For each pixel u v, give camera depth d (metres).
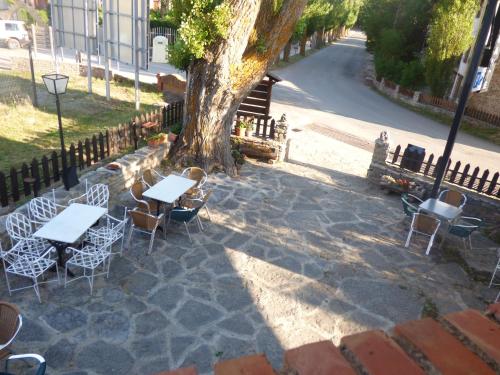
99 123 14.52
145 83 20.69
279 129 12.77
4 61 22.77
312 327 6.19
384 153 12.02
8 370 4.93
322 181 12.05
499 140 21.52
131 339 5.61
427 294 7.32
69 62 22.86
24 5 35.62
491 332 1.68
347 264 7.98
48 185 8.94
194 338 5.74
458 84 27.22
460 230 8.67
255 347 5.69
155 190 8.02
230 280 7.09
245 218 9.32
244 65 10.66
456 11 25.56
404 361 1.52
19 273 5.86
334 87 31.22
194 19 9.66
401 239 9.20
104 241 6.82
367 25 40.03
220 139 11.47
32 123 13.72
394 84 30.45
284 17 10.33
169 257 7.54
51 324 5.69
